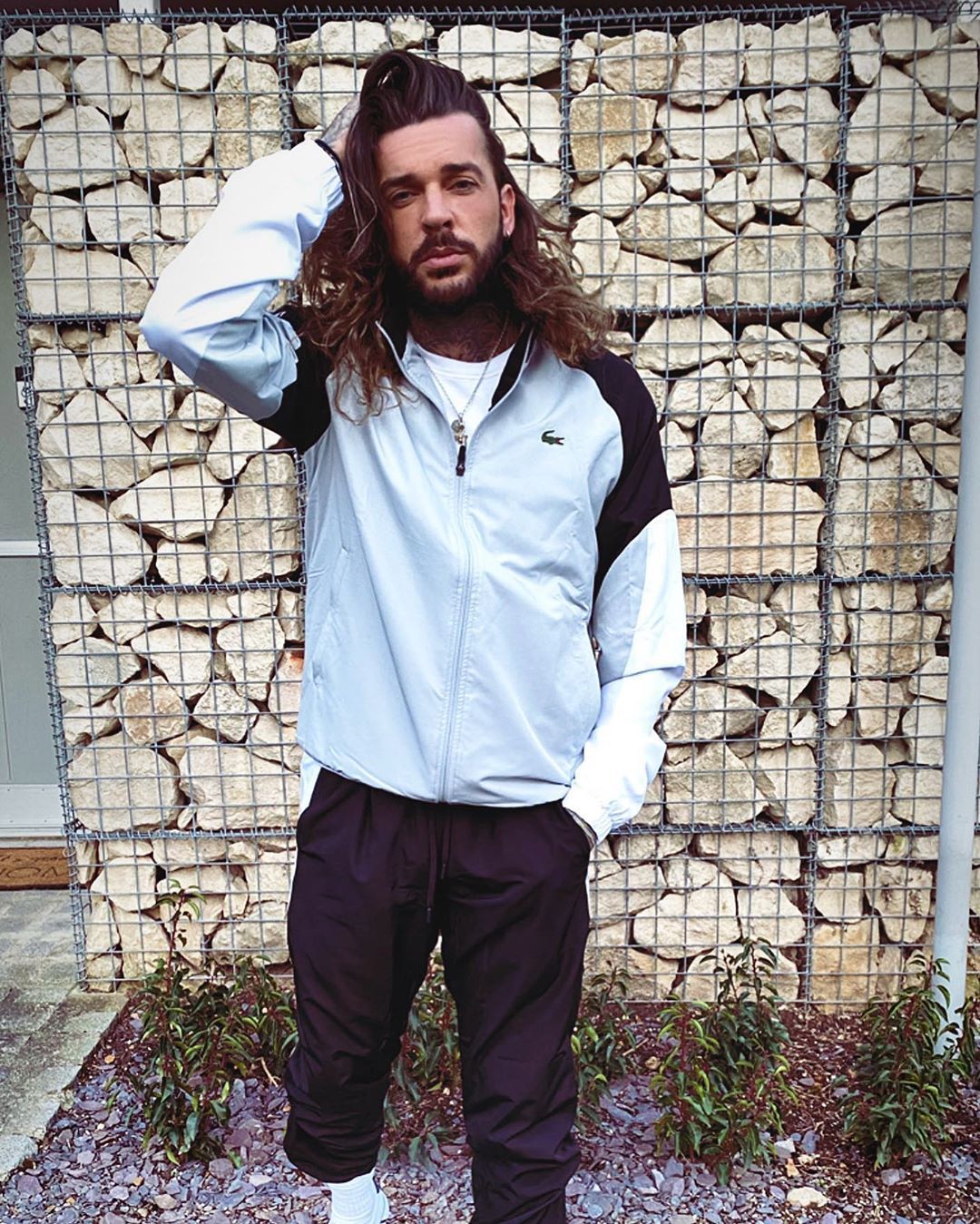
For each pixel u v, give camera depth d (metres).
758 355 2.74
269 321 1.41
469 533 1.42
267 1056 2.56
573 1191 2.18
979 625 2.52
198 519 2.83
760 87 2.65
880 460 2.78
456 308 1.40
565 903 1.50
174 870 2.99
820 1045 2.71
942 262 2.70
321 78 2.64
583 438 1.45
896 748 2.91
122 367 2.79
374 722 1.47
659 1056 2.64
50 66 2.69
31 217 2.73
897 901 2.93
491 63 2.66
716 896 2.94
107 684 2.90
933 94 2.65
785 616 2.83
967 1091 2.52
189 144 2.70
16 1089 2.47
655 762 1.56
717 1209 2.15
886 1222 2.11
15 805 3.70
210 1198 2.18
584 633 1.52
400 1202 2.16
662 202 2.70
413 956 1.54
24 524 3.64
